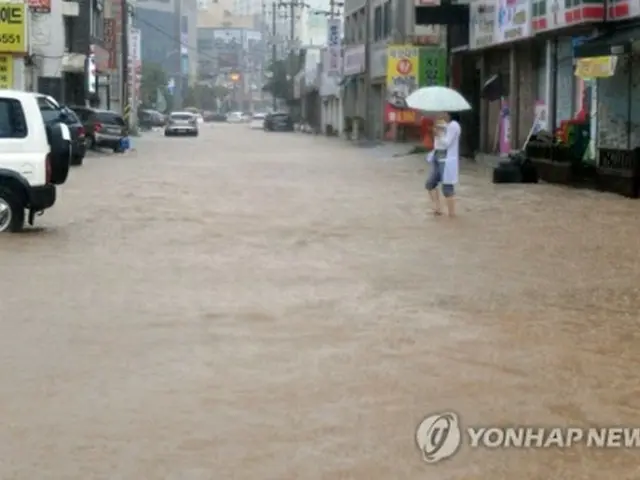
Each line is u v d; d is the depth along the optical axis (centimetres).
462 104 2559
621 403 863
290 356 1006
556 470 714
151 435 782
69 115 4003
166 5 17212
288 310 1216
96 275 1450
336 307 1234
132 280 1412
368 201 2553
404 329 1119
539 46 3975
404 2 6312
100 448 755
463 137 4850
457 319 1169
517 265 1546
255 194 2738
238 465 721
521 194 2728
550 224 2062
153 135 8756
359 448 755
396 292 1330
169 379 928
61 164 1928
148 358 999
